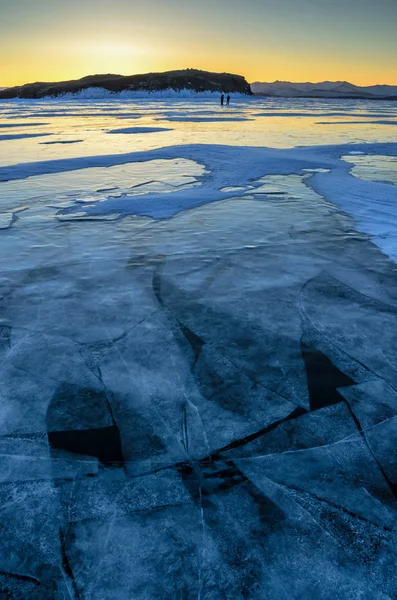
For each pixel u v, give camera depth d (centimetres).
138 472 176
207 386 228
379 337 273
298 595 132
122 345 264
